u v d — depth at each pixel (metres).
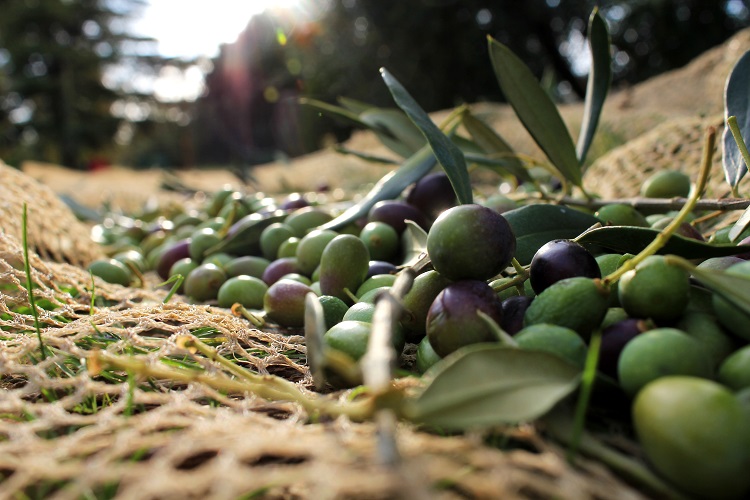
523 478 0.09
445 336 0.14
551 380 0.11
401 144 0.36
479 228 0.15
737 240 0.18
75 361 0.17
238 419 0.12
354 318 0.17
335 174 1.10
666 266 0.13
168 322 0.24
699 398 0.10
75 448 0.11
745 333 0.13
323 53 2.86
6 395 0.13
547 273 0.15
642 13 2.26
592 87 0.29
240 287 0.25
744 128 0.22
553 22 2.55
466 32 2.48
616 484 0.09
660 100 1.08
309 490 0.11
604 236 0.17
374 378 0.09
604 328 0.14
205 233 0.32
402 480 0.08
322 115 0.34
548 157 0.28
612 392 0.12
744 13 2.28
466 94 2.60
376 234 0.26
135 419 0.12
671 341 0.12
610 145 0.75
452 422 0.10
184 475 0.10
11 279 0.20
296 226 0.31
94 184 1.25
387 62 2.62
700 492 0.10
